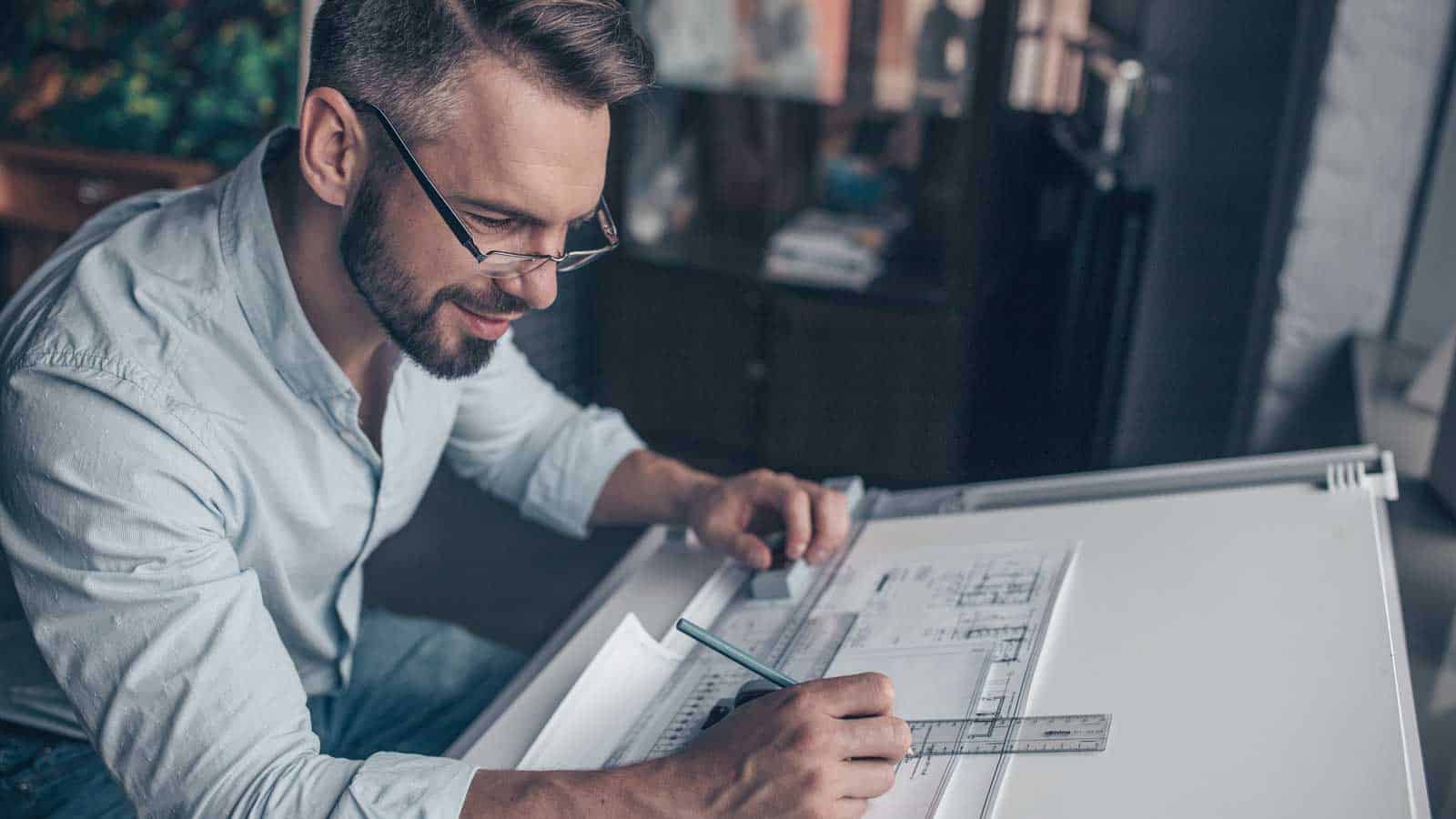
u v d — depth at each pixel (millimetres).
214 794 797
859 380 2797
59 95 2502
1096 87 2414
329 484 1057
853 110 3000
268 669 853
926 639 936
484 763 877
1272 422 2119
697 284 2887
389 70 839
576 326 3049
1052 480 1148
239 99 2412
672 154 3102
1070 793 744
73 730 1093
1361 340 1982
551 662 984
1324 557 950
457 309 911
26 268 2586
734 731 796
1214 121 2348
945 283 2807
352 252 906
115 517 844
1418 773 713
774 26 2951
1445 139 1878
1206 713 791
